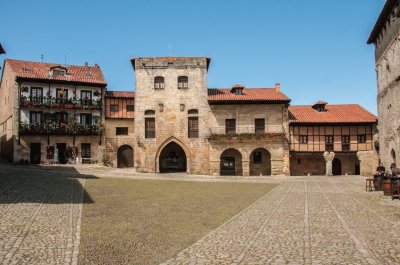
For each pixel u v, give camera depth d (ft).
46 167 112.98
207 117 128.06
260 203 54.13
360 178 116.26
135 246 28.60
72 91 137.39
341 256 25.44
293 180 107.04
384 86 99.76
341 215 42.65
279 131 126.52
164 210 46.24
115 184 77.36
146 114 128.26
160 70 129.39
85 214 41.04
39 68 137.28
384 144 101.14
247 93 134.62
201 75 129.49
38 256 25.12
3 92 154.61
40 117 132.46
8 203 45.24
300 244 28.99
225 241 30.32
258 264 23.89
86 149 138.51
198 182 95.25
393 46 88.28
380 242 29.40
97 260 24.81
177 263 24.44
